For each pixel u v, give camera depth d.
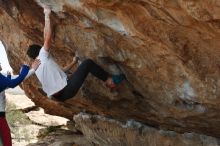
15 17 6.89
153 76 5.98
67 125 11.55
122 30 5.30
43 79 5.85
